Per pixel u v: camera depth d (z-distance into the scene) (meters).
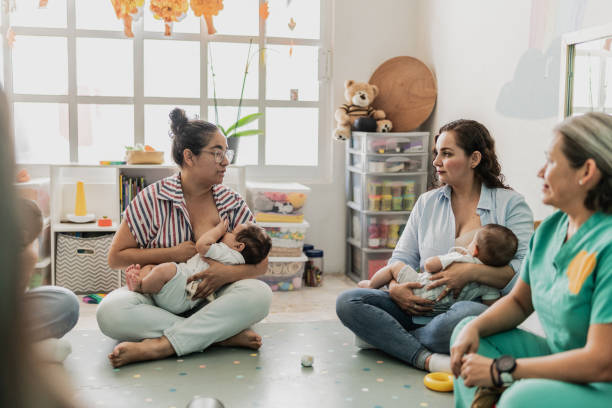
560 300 1.36
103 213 3.96
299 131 4.23
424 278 2.21
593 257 1.30
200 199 2.48
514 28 2.98
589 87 2.32
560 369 1.28
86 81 3.94
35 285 0.39
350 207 4.11
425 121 4.13
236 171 3.84
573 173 1.34
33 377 0.34
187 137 2.38
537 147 2.79
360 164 3.88
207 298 2.35
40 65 3.89
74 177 3.96
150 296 2.33
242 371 2.12
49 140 3.95
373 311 2.21
